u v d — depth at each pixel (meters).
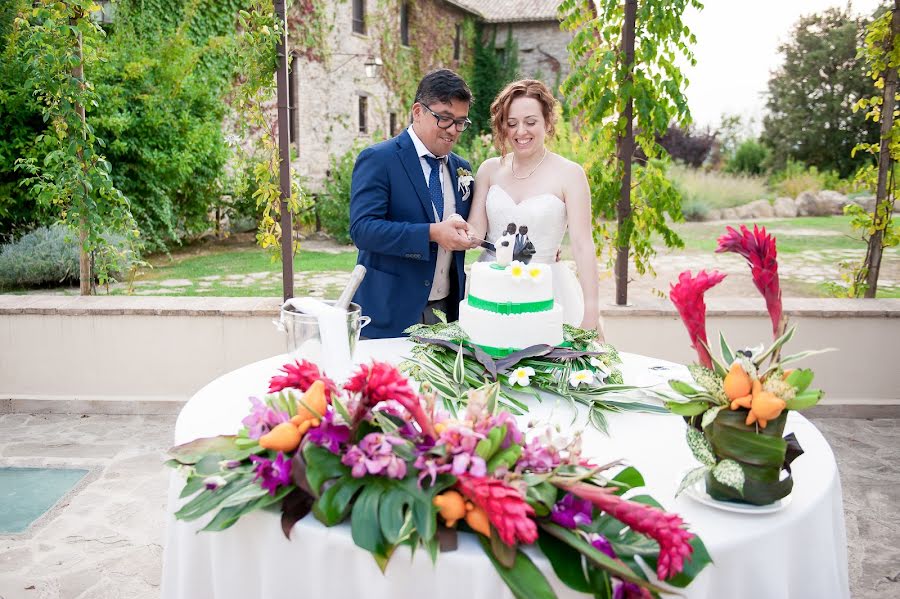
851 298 4.44
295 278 9.06
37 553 2.71
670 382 1.32
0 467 3.44
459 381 1.84
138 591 2.48
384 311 2.75
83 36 4.27
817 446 1.63
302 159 13.34
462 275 2.88
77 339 4.06
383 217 2.71
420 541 1.15
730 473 1.27
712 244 12.68
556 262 2.96
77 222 4.43
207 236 11.96
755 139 23.92
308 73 13.31
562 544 1.14
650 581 1.15
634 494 1.36
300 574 1.26
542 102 2.79
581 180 2.89
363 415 1.20
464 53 19.02
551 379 1.87
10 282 8.06
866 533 2.96
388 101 15.89
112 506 3.08
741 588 1.24
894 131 4.32
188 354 4.05
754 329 4.09
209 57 10.63
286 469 1.21
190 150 9.77
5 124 8.25
